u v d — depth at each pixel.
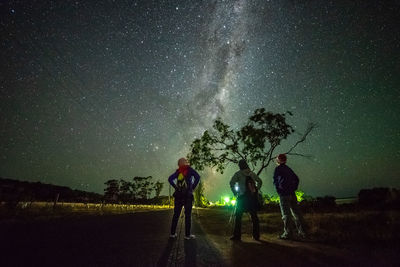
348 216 8.38
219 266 2.90
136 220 9.70
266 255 3.45
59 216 10.15
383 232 4.99
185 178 5.16
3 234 5.21
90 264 2.92
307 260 3.12
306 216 9.55
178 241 4.65
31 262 2.96
